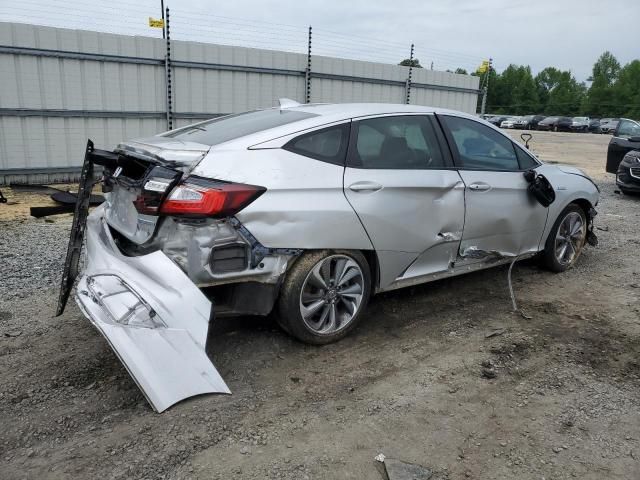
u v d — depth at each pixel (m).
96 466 2.58
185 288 3.12
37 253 5.83
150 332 2.92
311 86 12.78
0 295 4.60
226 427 2.90
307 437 2.85
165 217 3.26
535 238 5.16
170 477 2.53
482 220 4.50
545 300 4.89
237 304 3.45
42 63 9.74
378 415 3.06
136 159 3.54
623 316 4.57
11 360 3.53
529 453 2.78
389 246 3.92
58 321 4.12
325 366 3.58
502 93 88.81
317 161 3.61
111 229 3.80
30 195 9.05
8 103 9.58
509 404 3.22
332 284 3.76
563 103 85.75
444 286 5.14
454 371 3.58
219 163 3.29
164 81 11.01
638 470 2.67
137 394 3.18
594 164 19.05
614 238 7.30
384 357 3.73
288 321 3.62
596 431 2.98
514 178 4.79
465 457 2.73
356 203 3.68
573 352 3.90
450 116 4.52
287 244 3.42
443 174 4.21
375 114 4.03
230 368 3.49
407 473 2.59
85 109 10.30
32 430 2.83
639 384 3.48
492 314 4.54
